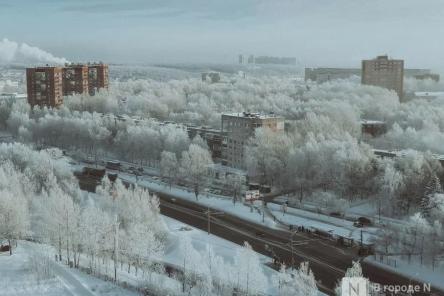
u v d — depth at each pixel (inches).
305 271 5002.5
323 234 7539.4
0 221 6240.2
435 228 6382.9
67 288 5300.2
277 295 5172.2
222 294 5000.0
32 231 6899.6
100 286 5349.4
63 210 6146.7
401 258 6496.1
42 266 5639.8
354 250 6939.0
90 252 6117.1
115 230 6102.4
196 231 7706.7
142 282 5447.8
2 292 5201.8
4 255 6186.0
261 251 6943.9
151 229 6692.9
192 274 5231.3
